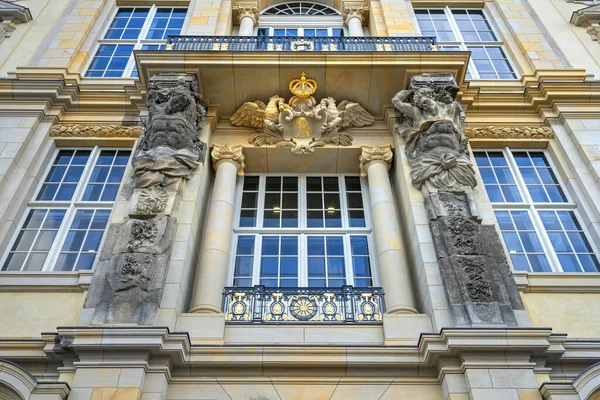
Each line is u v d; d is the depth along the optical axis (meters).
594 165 9.21
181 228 7.62
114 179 9.50
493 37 13.07
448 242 7.21
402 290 7.30
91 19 12.76
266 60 9.45
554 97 10.43
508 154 10.01
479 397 5.62
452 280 6.83
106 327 6.04
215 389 6.12
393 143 9.48
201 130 9.31
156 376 5.93
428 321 6.79
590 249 8.53
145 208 7.54
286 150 9.49
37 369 6.29
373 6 13.16
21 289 7.44
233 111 9.93
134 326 6.14
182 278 7.12
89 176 9.52
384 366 6.22
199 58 9.45
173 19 13.36
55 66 11.16
